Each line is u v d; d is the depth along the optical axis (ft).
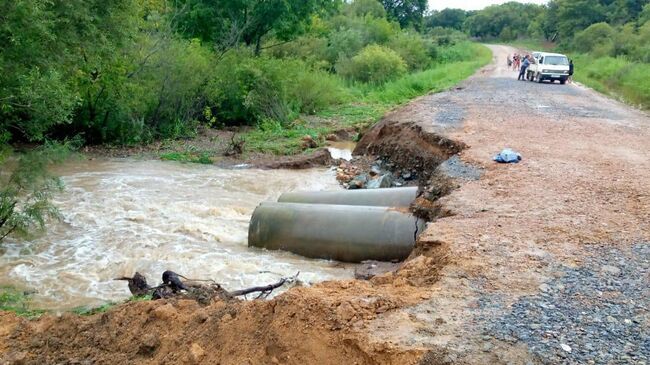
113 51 52.42
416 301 18.01
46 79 38.17
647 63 126.82
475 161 38.09
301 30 102.17
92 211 38.75
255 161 57.26
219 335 17.03
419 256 22.89
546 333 16.17
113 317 18.72
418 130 50.96
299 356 15.79
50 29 42.65
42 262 30.63
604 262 21.50
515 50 261.24
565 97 78.13
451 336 15.84
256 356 16.15
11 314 20.04
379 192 36.63
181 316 18.28
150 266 29.96
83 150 60.54
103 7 50.21
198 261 30.63
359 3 207.00
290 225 32.22
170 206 40.52
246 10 92.02
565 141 45.29
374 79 122.83
